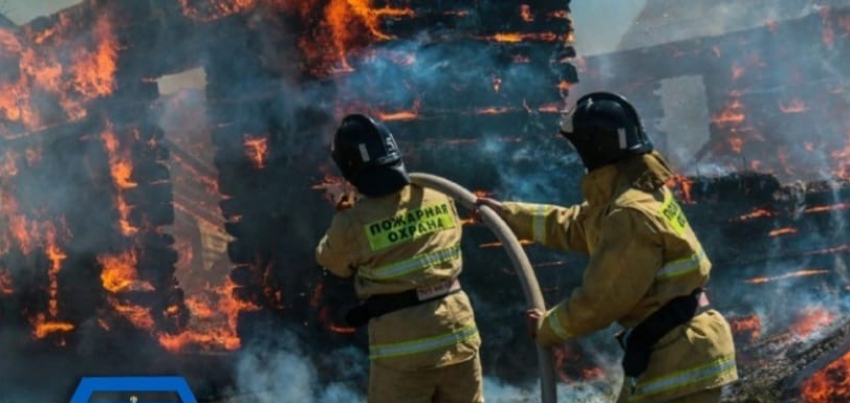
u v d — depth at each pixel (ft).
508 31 42.45
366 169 17.92
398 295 17.88
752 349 38.27
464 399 18.33
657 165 16.16
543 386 16.81
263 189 43.24
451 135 40.86
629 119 16.14
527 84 42.42
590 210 16.43
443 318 17.89
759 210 46.37
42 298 52.49
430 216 18.22
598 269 15.62
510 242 17.80
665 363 15.94
